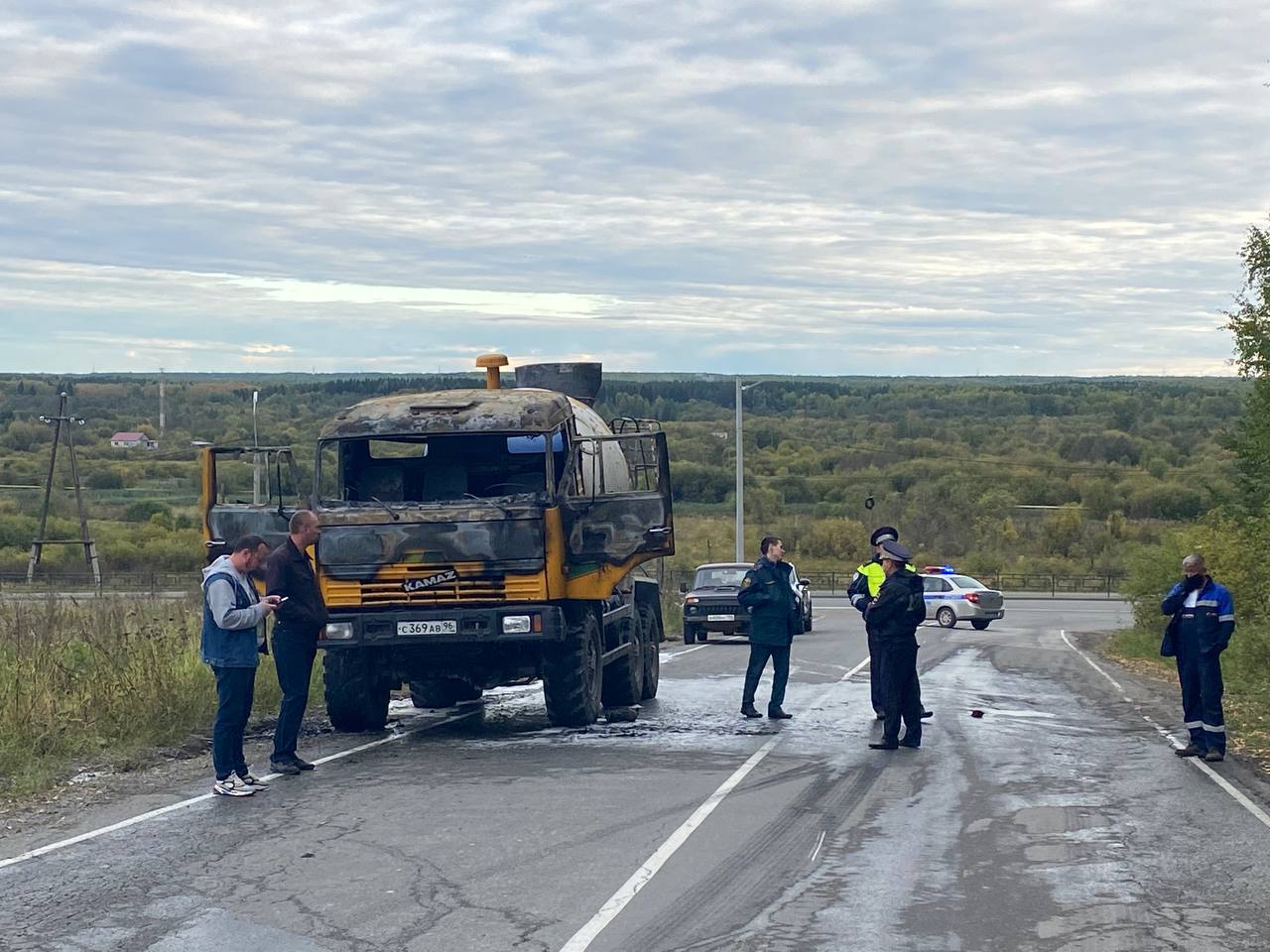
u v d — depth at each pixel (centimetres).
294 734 1137
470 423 1361
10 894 745
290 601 1129
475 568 1298
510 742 1316
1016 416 13050
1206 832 898
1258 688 1830
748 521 8625
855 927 673
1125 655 2991
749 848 844
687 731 1387
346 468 1433
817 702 1678
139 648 1510
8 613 1817
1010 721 1511
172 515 7081
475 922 681
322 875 777
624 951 635
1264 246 2208
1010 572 7812
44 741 1206
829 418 12912
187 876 780
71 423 5628
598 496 1352
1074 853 835
